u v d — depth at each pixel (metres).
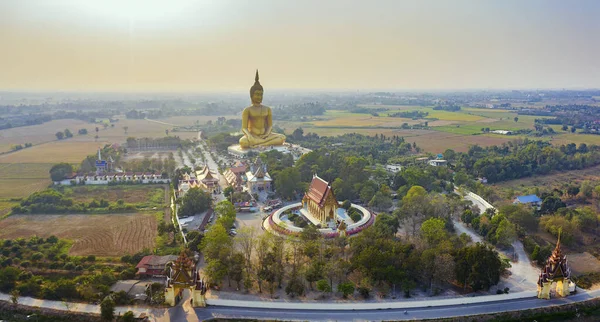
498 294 115.38
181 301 114.44
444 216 161.75
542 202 183.88
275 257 124.19
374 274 116.88
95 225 170.88
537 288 118.00
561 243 149.75
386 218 157.12
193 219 176.88
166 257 130.88
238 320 105.06
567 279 114.56
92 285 116.12
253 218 181.25
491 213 169.25
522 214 161.38
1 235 159.00
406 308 109.44
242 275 123.00
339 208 183.62
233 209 175.38
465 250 119.50
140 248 147.50
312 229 141.75
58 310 108.88
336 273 120.06
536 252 135.38
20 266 131.88
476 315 105.38
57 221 175.75
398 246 124.19
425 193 178.50
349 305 109.81
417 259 118.56
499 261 120.00
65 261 134.25
